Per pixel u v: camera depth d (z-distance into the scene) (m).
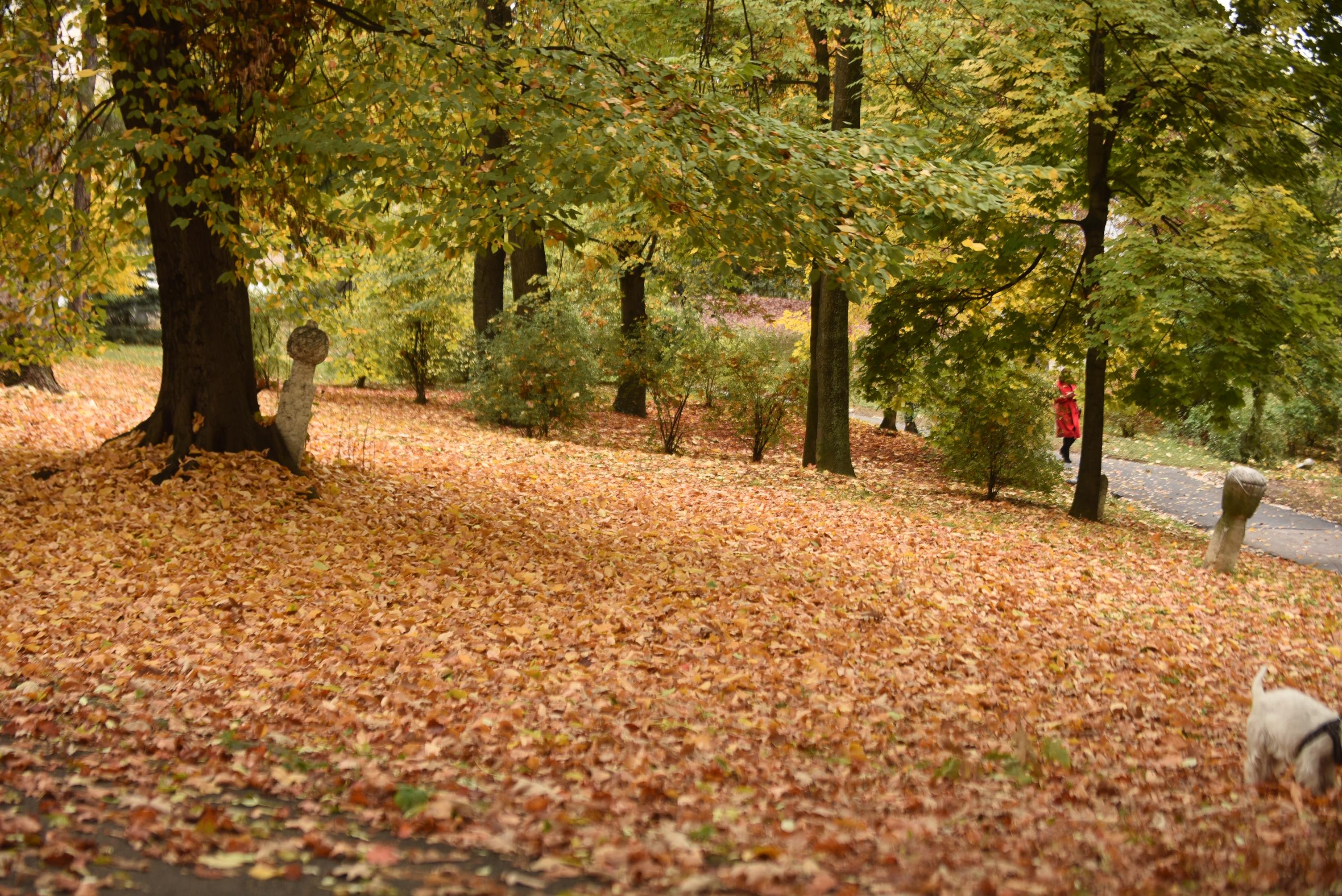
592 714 5.74
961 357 17.16
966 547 12.09
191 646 6.61
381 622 7.39
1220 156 15.43
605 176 8.49
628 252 23.27
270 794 4.31
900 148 10.48
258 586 7.94
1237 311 13.96
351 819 4.07
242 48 9.06
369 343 23.16
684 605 8.35
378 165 8.83
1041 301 17.31
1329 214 16.09
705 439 22.08
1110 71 15.73
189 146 8.27
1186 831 4.14
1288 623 10.02
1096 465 16.19
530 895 3.28
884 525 12.87
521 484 12.91
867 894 3.29
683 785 4.66
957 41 15.34
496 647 6.92
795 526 12.10
